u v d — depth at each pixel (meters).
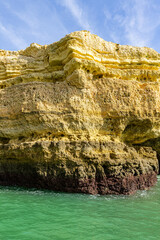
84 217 7.53
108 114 13.06
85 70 13.72
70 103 12.71
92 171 11.20
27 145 11.85
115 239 5.94
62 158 11.24
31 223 6.84
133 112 13.18
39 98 13.23
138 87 14.18
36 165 11.66
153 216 7.90
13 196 10.15
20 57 17.50
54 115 12.55
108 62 14.64
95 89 13.66
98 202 9.46
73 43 13.59
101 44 14.81
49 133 12.48
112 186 11.08
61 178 11.23
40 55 16.62
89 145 11.63
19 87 14.49
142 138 14.51
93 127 12.76
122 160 11.77
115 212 8.20
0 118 14.33
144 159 13.97
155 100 13.91
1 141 14.46
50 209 8.27
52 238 5.83
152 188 12.80
